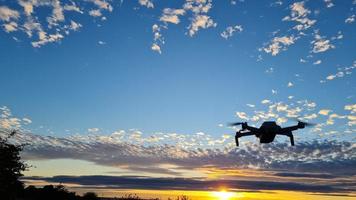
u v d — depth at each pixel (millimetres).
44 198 58938
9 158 30688
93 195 65000
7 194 30656
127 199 54844
